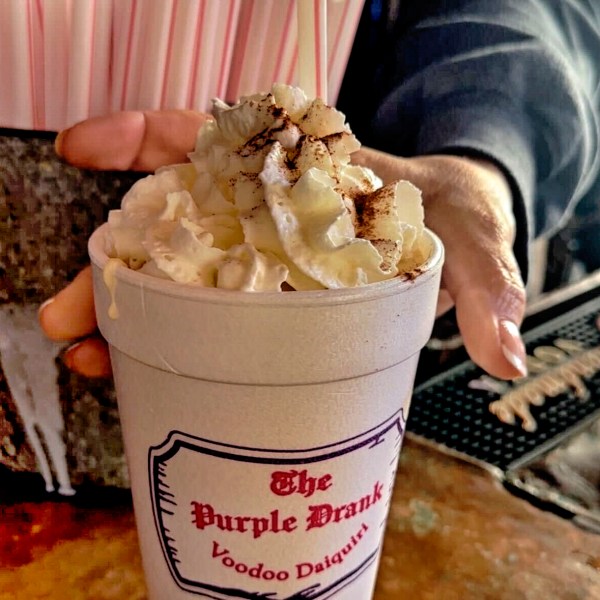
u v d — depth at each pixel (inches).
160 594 7.5
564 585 8.6
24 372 8.7
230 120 7.4
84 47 8.1
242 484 6.3
